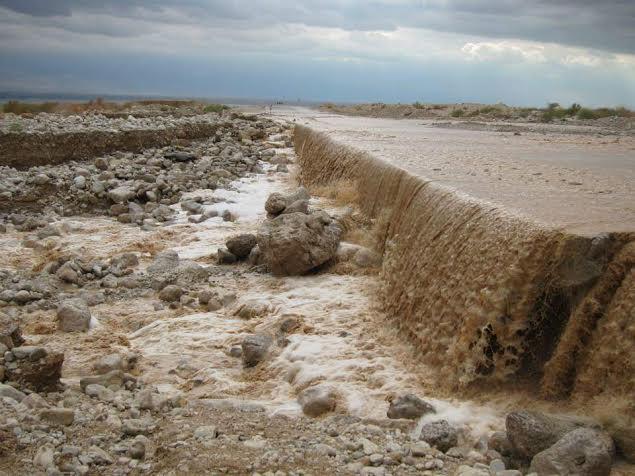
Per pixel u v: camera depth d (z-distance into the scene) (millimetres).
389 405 5469
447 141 15039
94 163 16609
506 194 7117
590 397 4648
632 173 9211
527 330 5293
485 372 5441
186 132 20312
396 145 13336
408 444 4664
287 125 23859
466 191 7309
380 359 6387
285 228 9109
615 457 4188
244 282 9039
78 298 8445
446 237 6695
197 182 15141
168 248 11016
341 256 9156
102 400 5629
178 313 8320
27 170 16469
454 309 6012
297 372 6328
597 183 8117
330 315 7539
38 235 11898
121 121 20984
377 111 37125
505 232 5727
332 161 13273
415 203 8047
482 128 21641
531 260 5297
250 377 6547
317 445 4621
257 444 4641
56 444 4543
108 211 13719
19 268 10344
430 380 5836
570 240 5008
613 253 4914
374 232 9234
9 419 4730
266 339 6945
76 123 19766
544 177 8648
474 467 4289
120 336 7598
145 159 17078
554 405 4852
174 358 6926
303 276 9008
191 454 4457
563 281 5039
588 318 4855
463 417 4992
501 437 4539
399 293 7297
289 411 5477
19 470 4133
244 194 14297
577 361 4867
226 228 12000
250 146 19844
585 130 20719
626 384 4387
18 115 23500
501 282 5398
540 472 4004
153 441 4801
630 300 4602
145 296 9016
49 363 5758
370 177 10539
